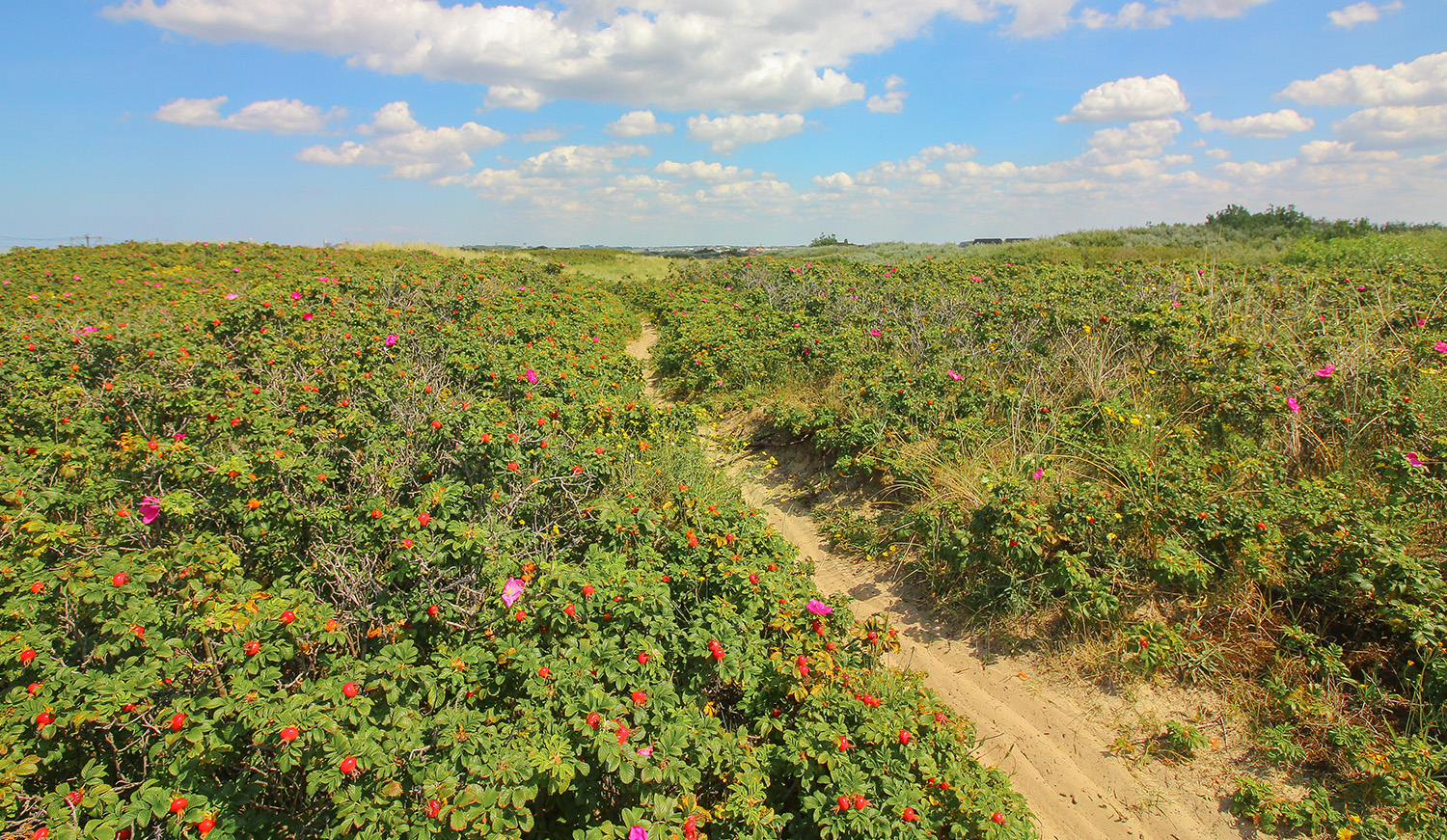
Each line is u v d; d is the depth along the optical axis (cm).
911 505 517
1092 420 532
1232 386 510
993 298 872
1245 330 624
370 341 699
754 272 1420
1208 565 386
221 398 586
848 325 855
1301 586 378
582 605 329
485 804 237
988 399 581
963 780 286
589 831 246
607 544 427
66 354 684
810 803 271
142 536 378
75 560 328
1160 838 307
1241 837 304
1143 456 463
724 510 455
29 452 471
